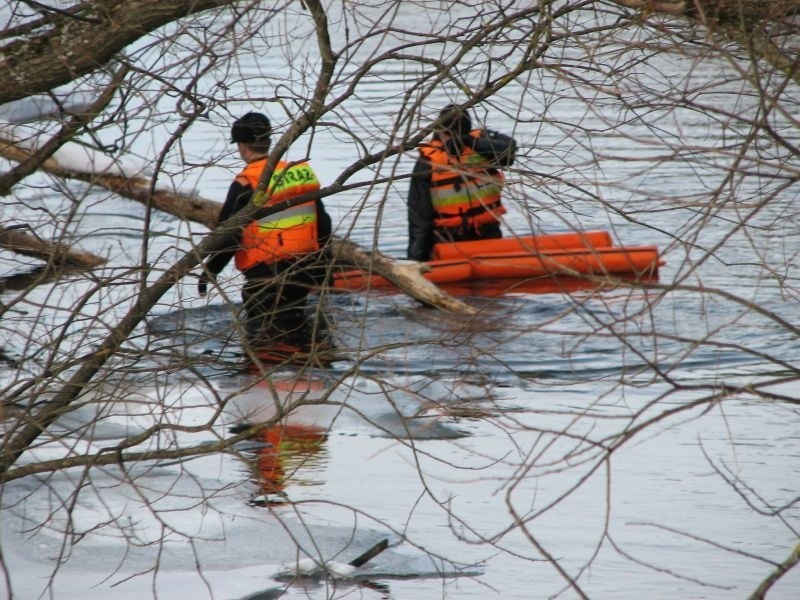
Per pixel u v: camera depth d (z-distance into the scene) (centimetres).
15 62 1952
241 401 2498
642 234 3844
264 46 2033
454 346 1653
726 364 2677
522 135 4384
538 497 1998
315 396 2523
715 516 1884
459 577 1706
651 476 2066
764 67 1499
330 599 1620
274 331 2973
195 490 2072
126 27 1819
